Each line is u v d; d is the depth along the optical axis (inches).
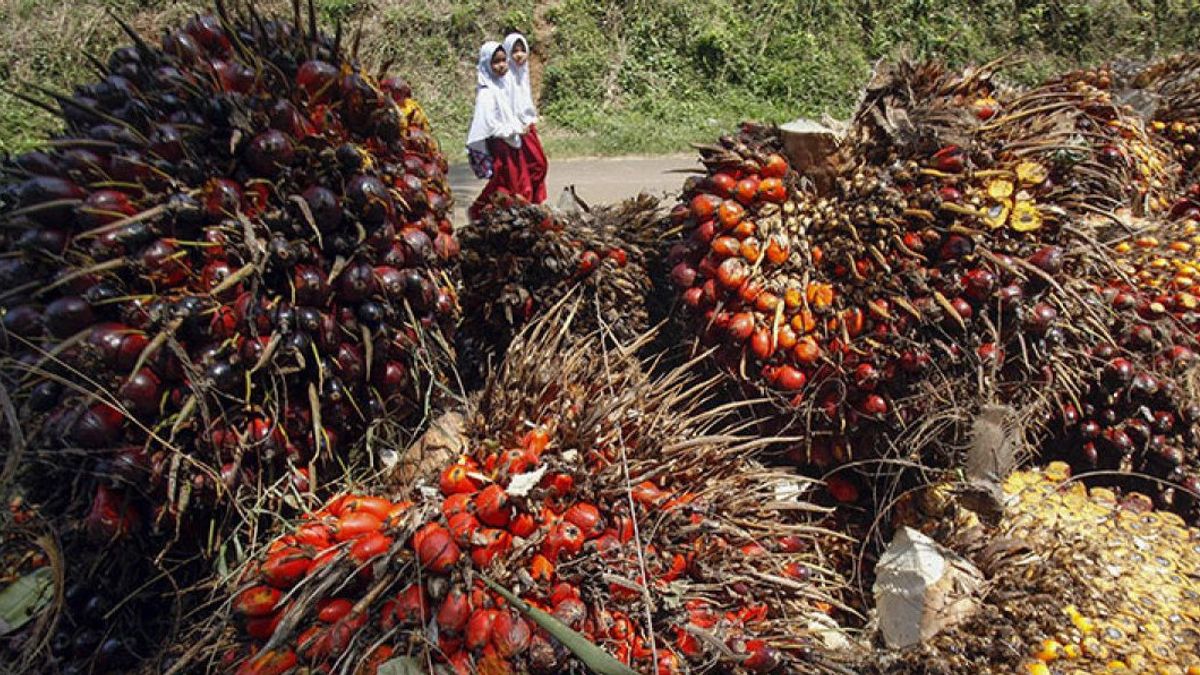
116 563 90.4
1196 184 170.6
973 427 113.3
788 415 120.9
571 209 146.9
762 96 539.2
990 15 599.2
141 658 91.3
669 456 96.8
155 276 86.6
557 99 521.0
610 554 84.7
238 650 83.6
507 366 102.7
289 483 94.2
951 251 114.8
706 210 121.3
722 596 91.4
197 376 86.8
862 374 115.6
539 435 92.1
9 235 90.7
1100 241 132.0
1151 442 128.2
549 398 99.1
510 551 81.9
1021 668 97.7
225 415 89.4
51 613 89.0
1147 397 126.6
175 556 92.4
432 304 106.4
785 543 103.6
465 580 78.4
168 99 92.3
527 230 129.6
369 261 97.8
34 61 486.3
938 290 115.4
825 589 107.6
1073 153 123.6
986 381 115.9
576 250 132.0
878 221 115.2
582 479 88.0
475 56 531.5
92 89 95.5
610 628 82.0
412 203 104.3
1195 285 130.8
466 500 84.1
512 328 131.0
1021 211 117.8
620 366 112.1
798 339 118.3
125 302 86.3
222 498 90.4
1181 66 191.9
